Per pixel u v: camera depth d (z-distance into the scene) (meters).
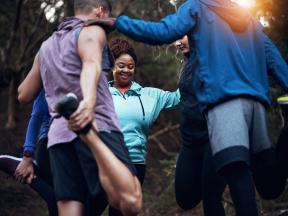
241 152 3.24
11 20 9.45
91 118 2.88
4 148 8.98
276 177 3.61
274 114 6.00
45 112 3.68
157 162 8.98
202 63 3.38
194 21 3.43
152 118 4.25
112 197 3.00
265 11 5.43
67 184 3.16
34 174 3.71
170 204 7.31
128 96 4.23
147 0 7.87
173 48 8.69
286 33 5.49
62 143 3.14
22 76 9.28
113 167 2.94
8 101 10.13
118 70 4.25
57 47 3.21
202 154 3.80
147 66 9.55
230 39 3.40
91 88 2.93
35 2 8.61
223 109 3.31
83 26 3.17
